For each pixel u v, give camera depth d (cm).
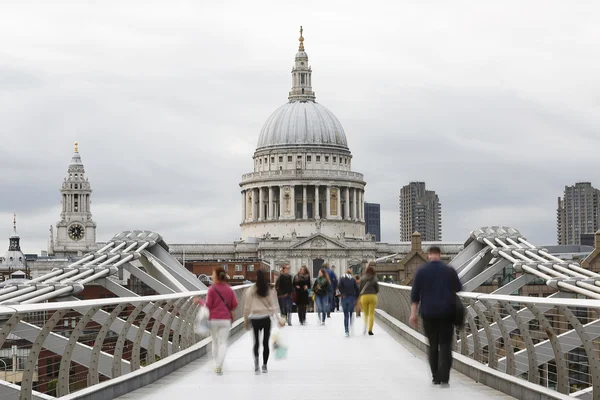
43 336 2305
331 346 4409
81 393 2497
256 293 3284
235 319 5566
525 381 2669
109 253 5812
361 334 5159
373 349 4247
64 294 4794
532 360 2695
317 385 2981
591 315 3095
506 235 5794
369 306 5025
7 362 2697
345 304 4994
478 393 2777
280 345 3306
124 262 5644
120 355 2958
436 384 2850
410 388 2892
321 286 5975
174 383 3053
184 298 3875
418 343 4247
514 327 4262
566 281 4528
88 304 2483
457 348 3984
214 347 3222
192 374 3294
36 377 3003
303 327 5800
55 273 5447
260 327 3281
